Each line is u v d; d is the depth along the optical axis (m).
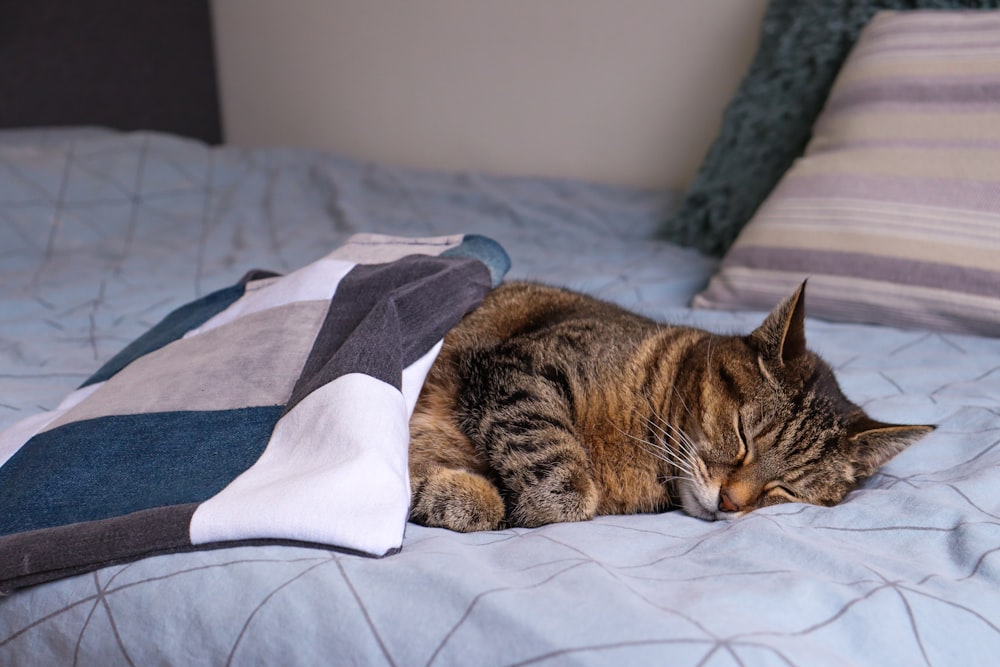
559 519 1.16
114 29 3.41
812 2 2.29
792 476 1.24
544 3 2.95
